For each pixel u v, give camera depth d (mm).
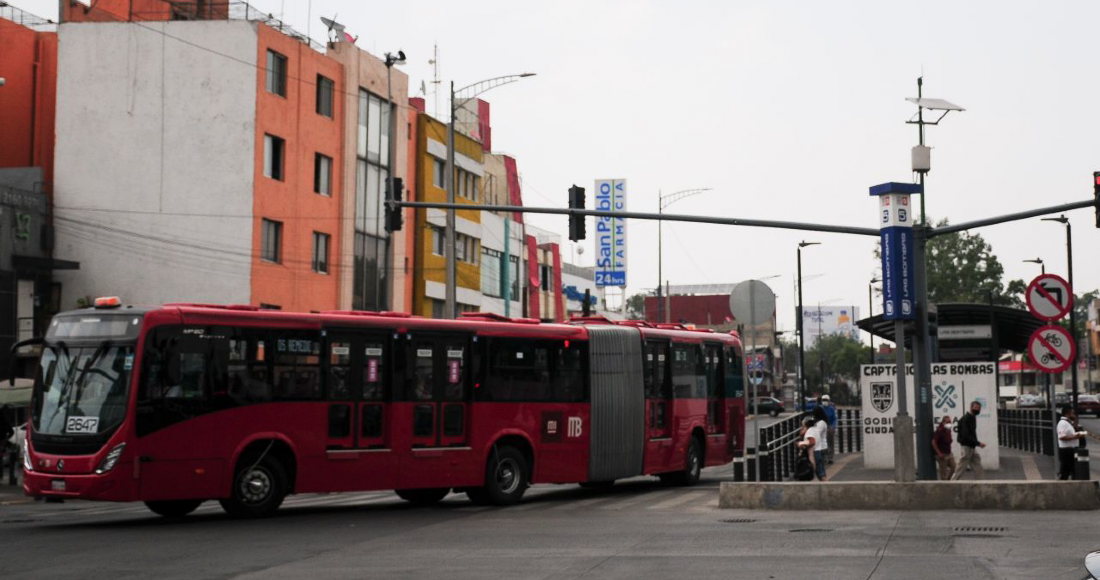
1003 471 30484
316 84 48219
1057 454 21516
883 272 23766
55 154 45188
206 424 19125
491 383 23109
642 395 26656
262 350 19906
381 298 52938
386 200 27969
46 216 43719
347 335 21000
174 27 44812
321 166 48656
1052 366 21203
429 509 22375
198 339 19234
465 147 62094
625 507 22328
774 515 19125
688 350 28891
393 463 21344
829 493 19781
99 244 44688
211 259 44156
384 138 53344
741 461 21562
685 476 28578
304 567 13469
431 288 57438
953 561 13031
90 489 18219
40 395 19047
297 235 46875
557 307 81312
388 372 21484
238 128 44250
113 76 45094
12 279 41375
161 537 17047
